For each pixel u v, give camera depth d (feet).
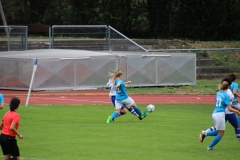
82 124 158.81
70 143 127.24
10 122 95.96
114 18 466.70
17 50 324.19
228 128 158.61
